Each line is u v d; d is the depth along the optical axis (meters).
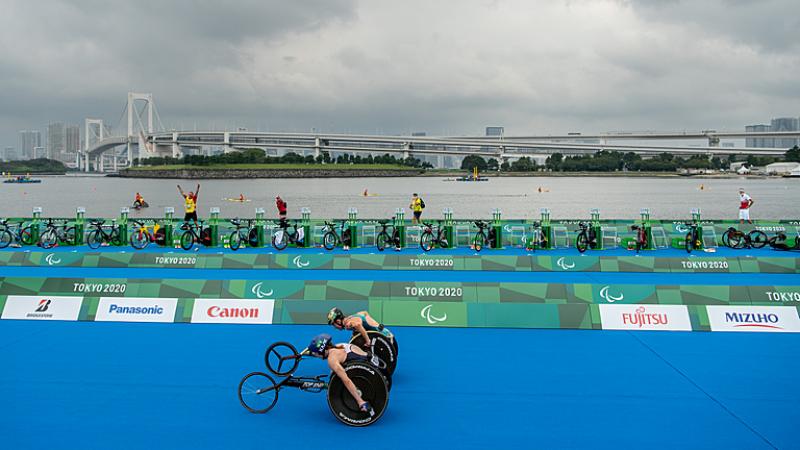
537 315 12.12
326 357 7.84
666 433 7.21
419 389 8.67
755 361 9.93
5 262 19.94
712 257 19.09
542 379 9.09
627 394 8.48
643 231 23.91
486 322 12.11
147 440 6.99
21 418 7.61
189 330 11.88
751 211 64.50
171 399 8.27
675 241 24.48
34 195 113.88
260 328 12.03
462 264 19.53
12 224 25.64
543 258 19.44
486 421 7.56
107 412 7.82
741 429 7.33
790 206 71.62
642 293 12.95
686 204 79.12
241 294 13.26
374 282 13.45
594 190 131.50
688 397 8.37
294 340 11.21
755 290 12.73
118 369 9.52
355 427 7.39
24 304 12.83
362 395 7.42
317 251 23.45
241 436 7.11
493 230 24.39
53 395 8.41
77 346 10.79
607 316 12.05
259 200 92.06
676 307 12.06
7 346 10.76
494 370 9.52
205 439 7.02
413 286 13.43
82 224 25.31
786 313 11.86
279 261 19.53
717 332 11.70
